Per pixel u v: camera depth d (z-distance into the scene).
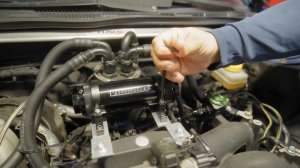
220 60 0.56
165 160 0.39
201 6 0.92
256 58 0.58
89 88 0.50
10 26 0.65
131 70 0.62
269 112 0.82
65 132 0.63
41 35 0.68
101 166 0.43
